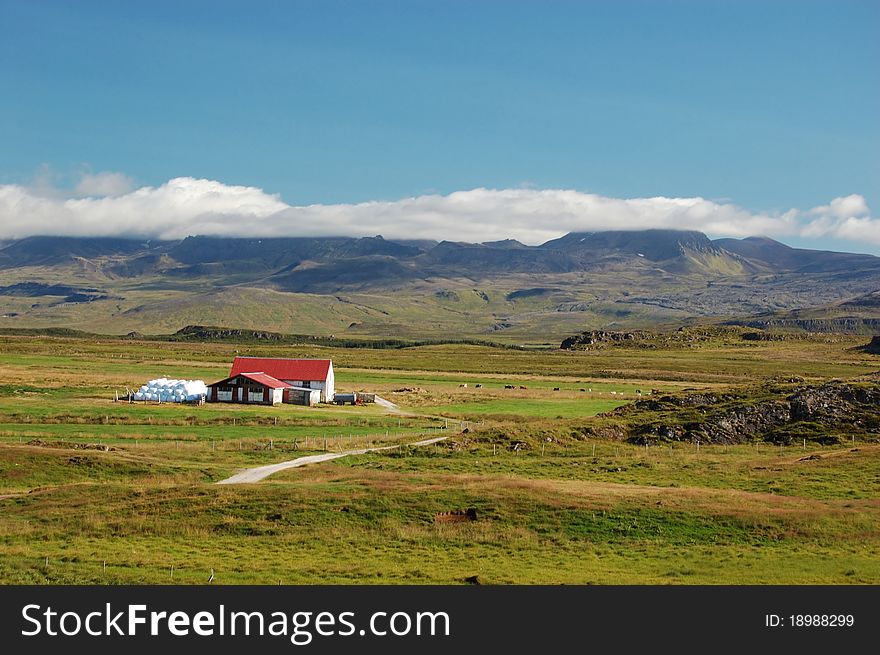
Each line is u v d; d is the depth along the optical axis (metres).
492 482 69.00
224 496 65.19
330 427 118.94
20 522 60.94
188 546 55.38
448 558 52.44
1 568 49.62
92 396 145.50
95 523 60.03
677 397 119.31
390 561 51.78
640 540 56.00
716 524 58.28
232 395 147.38
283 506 62.69
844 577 47.78
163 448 93.69
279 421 121.62
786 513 59.69
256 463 87.12
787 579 47.47
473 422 129.75
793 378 134.62
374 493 65.50
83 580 47.66
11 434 99.38
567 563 51.09
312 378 158.62
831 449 93.12
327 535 57.41
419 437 107.88
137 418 117.50
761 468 80.38
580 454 94.44
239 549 54.56
